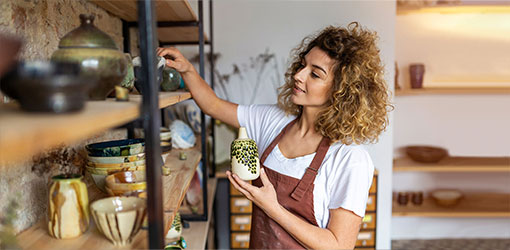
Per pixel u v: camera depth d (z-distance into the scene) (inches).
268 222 53.5
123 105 26.2
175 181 50.0
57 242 31.9
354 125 50.8
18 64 19.1
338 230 48.6
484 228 135.0
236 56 115.8
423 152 122.0
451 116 131.6
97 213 30.3
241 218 108.6
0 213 32.3
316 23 114.0
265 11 114.0
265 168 57.4
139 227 31.6
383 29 112.9
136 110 26.0
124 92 30.0
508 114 131.0
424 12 124.3
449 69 130.6
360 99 50.8
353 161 49.6
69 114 20.6
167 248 54.2
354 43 52.0
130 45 74.0
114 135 64.1
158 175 28.1
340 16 113.3
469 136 132.4
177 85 60.6
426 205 127.9
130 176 38.5
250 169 50.7
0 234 26.3
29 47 37.8
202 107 67.6
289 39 114.8
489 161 126.3
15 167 34.8
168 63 58.5
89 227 35.0
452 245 130.6
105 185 36.6
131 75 39.9
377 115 53.4
